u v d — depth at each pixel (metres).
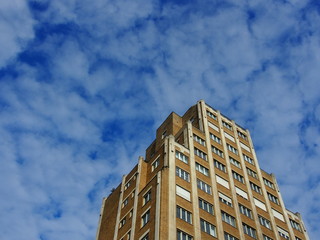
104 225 49.88
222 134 57.53
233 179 50.34
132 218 41.97
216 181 47.25
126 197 47.72
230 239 40.81
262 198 52.03
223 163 51.62
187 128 52.53
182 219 38.03
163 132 61.25
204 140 52.91
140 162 49.44
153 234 35.47
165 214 37.12
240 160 55.72
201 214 40.47
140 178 46.84
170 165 43.66
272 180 58.19
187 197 41.34
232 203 46.28
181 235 36.25
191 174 44.84
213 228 40.28
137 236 38.34
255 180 54.41
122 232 42.56
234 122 62.88
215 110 61.81
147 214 39.59
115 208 49.31
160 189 39.94
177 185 41.78
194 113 60.56
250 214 47.31
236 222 43.84
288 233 50.22
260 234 45.22
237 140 59.38
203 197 43.03
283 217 52.28
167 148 46.31
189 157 47.25
